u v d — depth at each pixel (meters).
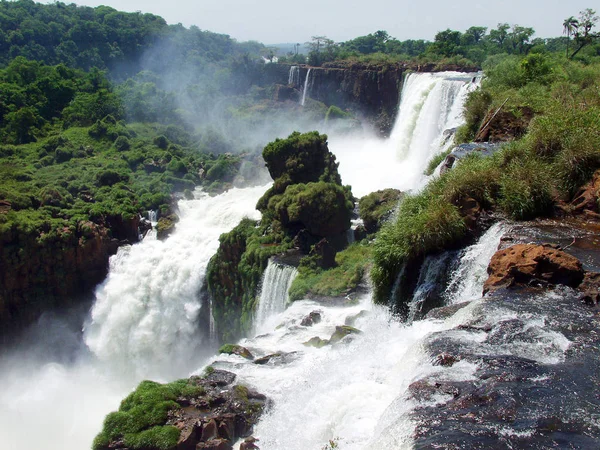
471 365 13.48
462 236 22.09
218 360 21.88
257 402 18.22
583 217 22.06
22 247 50.44
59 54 125.50
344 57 104.31
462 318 16.20
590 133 24.08
